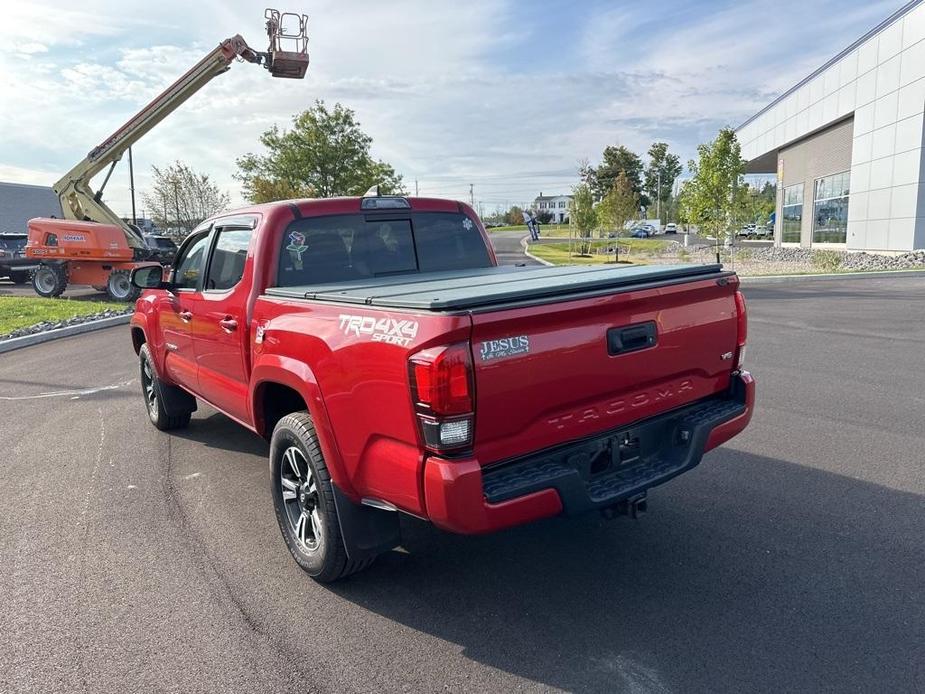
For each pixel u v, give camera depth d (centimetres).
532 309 300
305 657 321
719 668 302
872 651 309
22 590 387
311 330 359
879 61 2809
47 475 569
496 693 292
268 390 432
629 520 454
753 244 5466
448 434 285
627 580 381
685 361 374
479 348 287
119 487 539
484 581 387
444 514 290
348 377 328
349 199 486
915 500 467
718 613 345
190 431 688
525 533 444
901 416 655
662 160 11369
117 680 308
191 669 314
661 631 331
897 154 2689
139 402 816
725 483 510
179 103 2091
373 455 322
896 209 2703
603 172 10406
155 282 578
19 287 2638
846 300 1555
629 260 3425
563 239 5869
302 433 372
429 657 319
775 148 4300
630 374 345
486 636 334
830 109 3328
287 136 3022
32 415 767
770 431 625
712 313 385
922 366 862
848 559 393
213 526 466
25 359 1165
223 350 486
